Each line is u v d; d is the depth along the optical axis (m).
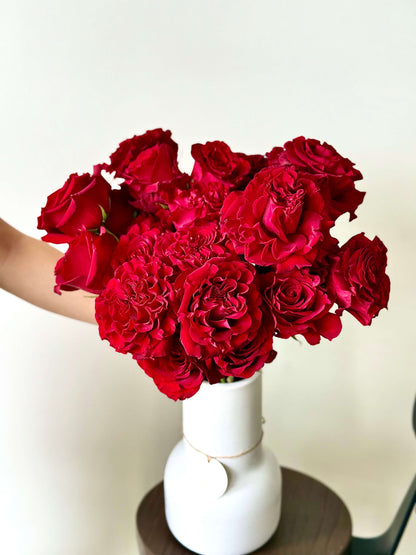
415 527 1.42
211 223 0.72
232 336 0.66
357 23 1.12
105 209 0.76
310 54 1.14
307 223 0.68
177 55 1.13
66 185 0.75
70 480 1.30
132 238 0.74
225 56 1.14
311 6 1.11
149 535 0.99
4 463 1.26
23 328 1.19
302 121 1.17
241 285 0.67
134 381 1.28
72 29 1.09
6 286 0.97
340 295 0.71
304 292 0.69
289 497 1.09
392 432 1.36
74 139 1.14
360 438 1.37
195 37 1.13
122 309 0.67
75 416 1.27
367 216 1.22
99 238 0.71
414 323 1.28
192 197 0.75
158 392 1.29
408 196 1.20
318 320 0.71
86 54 1.11
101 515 1.34
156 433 1.32
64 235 0.74
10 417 1.24
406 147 1.18
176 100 1.16
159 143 0.85
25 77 1.09
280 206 0.65
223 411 0.86
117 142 1.16
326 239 0.69
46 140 1.13
